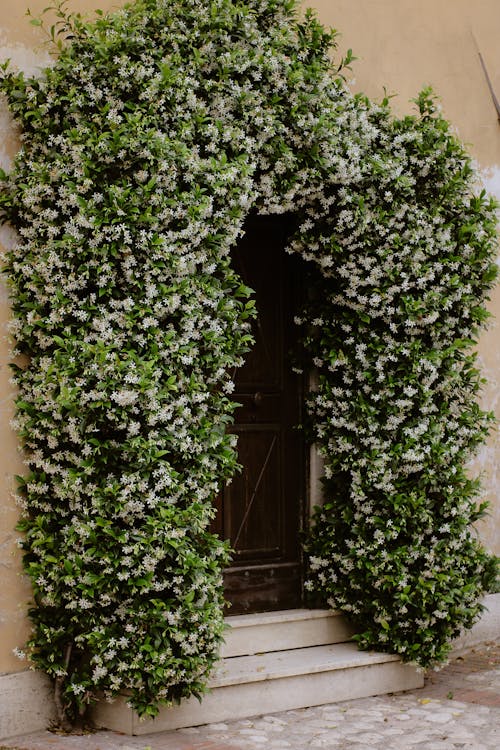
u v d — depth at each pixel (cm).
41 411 511
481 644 742
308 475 654
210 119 528
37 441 519
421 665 612
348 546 623
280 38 571
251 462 638
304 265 656
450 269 624
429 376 615
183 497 517
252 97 549
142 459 495
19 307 519
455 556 620
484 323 654
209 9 545
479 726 534
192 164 512
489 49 789
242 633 595
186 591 511
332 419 629
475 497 646
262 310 645
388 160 607
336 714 557
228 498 627
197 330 523
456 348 621
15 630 518
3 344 519
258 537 638
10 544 517
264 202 580
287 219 655
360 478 619
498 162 791
